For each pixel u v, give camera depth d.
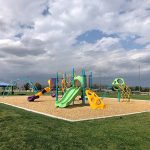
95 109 16.55
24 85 53.88
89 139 7.76
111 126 10.02
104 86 40.69
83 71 20.00
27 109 15.88
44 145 6.91
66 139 7.60
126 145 7.36
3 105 18.45
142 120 11.73
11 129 8.48
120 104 21.34
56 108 16.98
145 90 50.09
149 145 7.47
